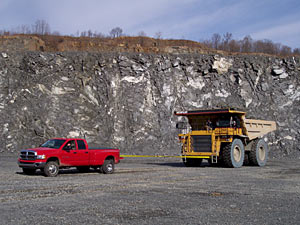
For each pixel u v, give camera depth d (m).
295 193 10.52
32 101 35.16
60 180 13.11
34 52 38.56
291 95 39.91
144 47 47.50
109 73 38.12
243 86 39.97
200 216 7.23
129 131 34.94
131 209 7.81
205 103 38.62
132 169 18.53
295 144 33.53
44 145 15.74
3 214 7.22
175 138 34.81
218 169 19.09
